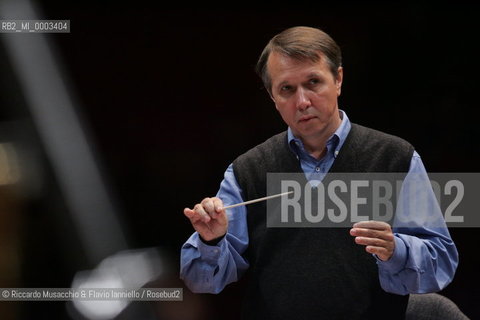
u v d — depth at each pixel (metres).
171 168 6.97
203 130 7.29
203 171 7.08
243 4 7.52
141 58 7.18
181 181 6.95
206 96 7.41
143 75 7.14
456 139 7.69
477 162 7.64
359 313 3.00
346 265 3.05
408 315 3.37
